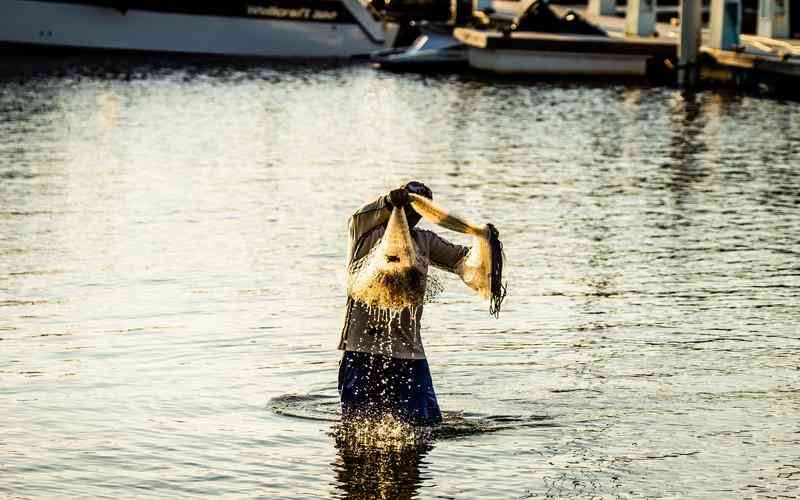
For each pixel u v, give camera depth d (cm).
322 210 1820
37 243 1520
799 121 3328
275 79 4866
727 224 1714
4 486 727
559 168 2339
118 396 902
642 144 2770
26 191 1950
